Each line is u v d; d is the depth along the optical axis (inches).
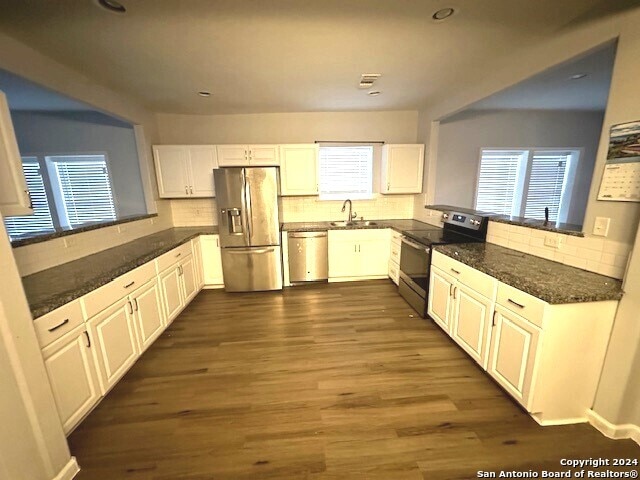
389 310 123.5
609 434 60.6
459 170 172.1
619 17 58.5
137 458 58.2
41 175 159.9
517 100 141.3
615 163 61.2
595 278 64.2
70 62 86.4
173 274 114.3
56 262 83.9
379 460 56.7
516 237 92.7
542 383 60.9
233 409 70.4
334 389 76.6
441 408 69.6
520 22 68.3
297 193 155.9
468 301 84.0
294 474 54.3
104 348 72.0
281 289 148.9
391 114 162.4
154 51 80.0
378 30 70.9
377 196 171.5
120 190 165.2
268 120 158.9
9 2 56.6
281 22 66.6
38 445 49.8
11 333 45.9
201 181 150.4
